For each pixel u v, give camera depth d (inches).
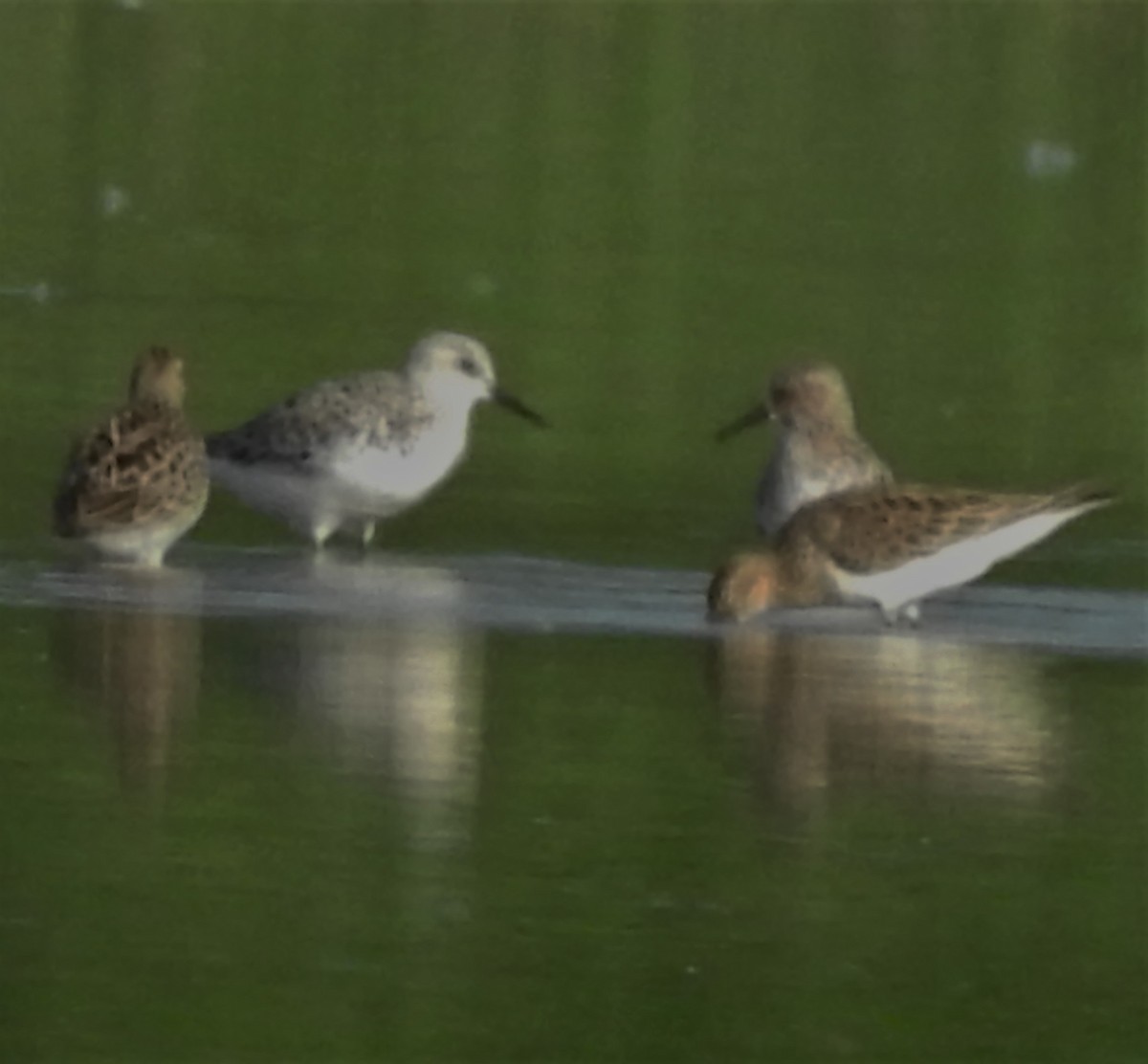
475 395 666.8
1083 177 1176.2
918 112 1237.7
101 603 575.8
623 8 1357.0
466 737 490.9
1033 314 978.7
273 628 560.4
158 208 1079.6
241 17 1331.2
